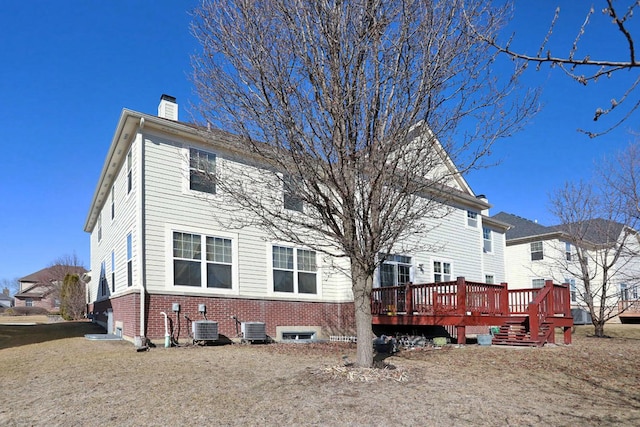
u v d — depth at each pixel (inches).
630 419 221.6
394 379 290.4
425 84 273.4
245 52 275.6
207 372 315.3
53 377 308.0
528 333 526.6
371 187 285.0
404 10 267.3
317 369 321.7
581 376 332.8
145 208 480.4
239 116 292.0
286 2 276.1
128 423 207.5
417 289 565.0
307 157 283.0
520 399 257.3
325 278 618.5
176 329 483.8
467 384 291.9
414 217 301.1
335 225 300.8
